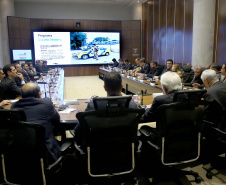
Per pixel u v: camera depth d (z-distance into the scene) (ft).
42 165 5.22
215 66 14.07
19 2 37.06
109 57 39.60
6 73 12.12
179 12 27.73
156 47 34.14
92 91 25.41
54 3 38.42
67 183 7.29
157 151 6.22
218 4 20.66
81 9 39.73
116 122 5.25
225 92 7.43
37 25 36.14
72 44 37.73
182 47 27.48
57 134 8.75
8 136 5.11
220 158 8.81
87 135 5.30
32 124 4.84
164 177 7.25
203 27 20.83
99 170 5.60
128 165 5.76
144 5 37.63
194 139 6.44
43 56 36.81
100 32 38.58
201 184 7.26
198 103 6.01
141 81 18.35
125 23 39.22
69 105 9.43
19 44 34.17
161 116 5.86
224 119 7.36
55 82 17.74
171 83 6.45
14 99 11.28
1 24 32.42
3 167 5.37
